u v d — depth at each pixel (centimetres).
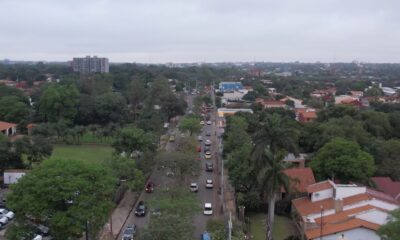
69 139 11344
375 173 7844
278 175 5484
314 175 7069
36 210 4319
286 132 5706
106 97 13612
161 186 7269
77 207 4422
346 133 9006
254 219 6284
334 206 5497
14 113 12700
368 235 4756
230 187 7681
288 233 5738
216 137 12275
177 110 14712
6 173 7244
